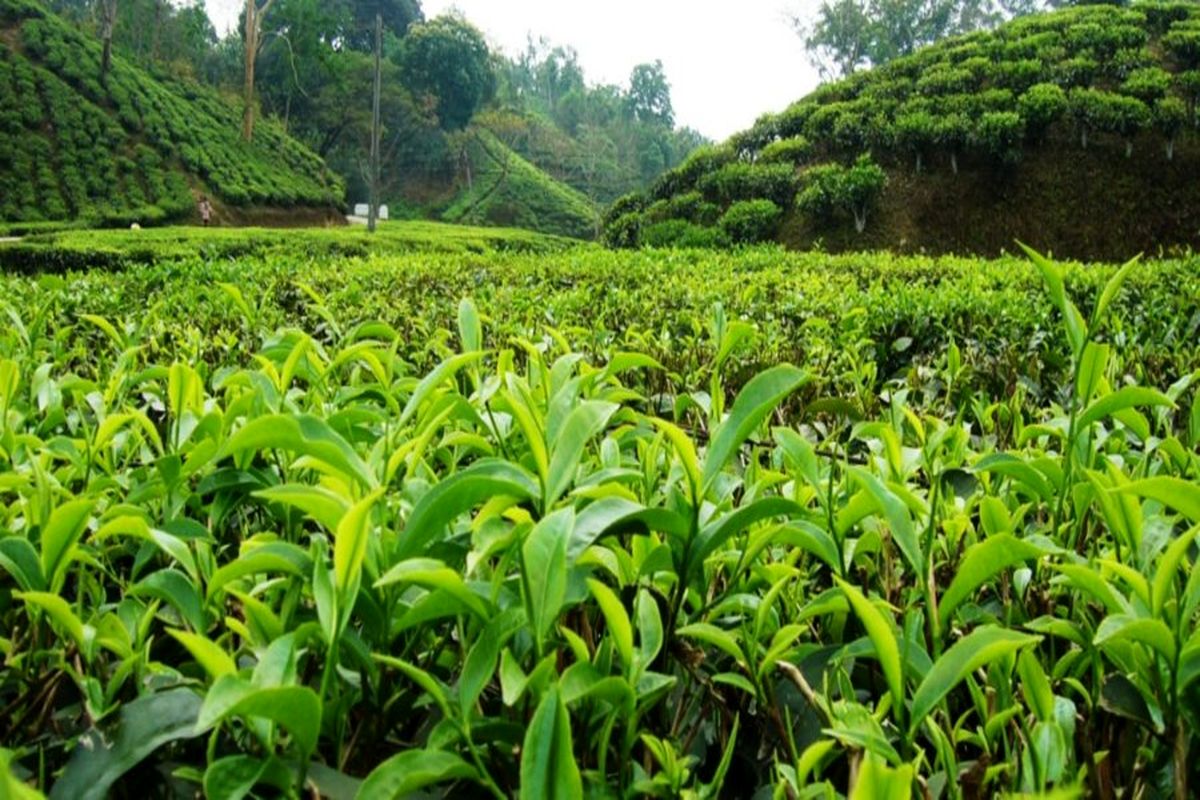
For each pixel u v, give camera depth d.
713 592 1.20
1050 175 23.61
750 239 23.62
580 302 4.88
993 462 1.23
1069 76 24.69
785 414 2.56
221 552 1.28
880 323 4.05
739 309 4.48
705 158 27.62
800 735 0.96
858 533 1.33
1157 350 3.23
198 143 48.66
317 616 0.98
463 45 75.19
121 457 1.67
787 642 0.92
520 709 0.92
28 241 21.36
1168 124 22.91
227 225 45.22
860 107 25.78
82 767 0.79
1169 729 0.83
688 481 0.97
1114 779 0.92
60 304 4.33
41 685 0.95
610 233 27.55
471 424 1.56
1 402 1.57
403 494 1.12
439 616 0.90
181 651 1.12
